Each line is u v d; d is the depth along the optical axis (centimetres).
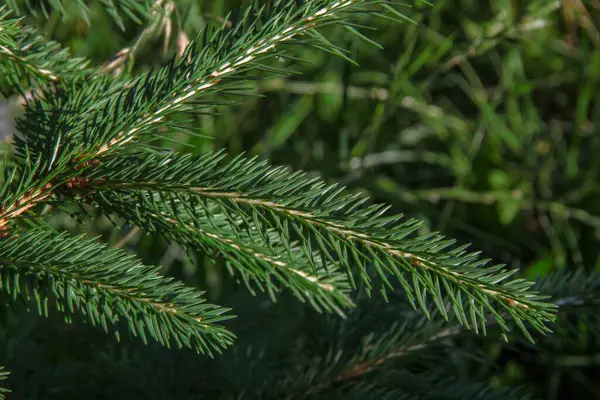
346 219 64
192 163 65
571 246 153
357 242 65
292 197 64
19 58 72
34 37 74
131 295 63
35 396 83
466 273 63
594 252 155
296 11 65
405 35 154
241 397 79
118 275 64
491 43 141
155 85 66
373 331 83
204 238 66
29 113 69
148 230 66
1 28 67
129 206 65
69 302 63
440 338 78
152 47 120
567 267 154
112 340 90
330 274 68
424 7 137
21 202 64
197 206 67
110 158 65
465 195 156
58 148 65
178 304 63
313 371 79
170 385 83
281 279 67
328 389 78
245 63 65
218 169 65
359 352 81
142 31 83
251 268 67
